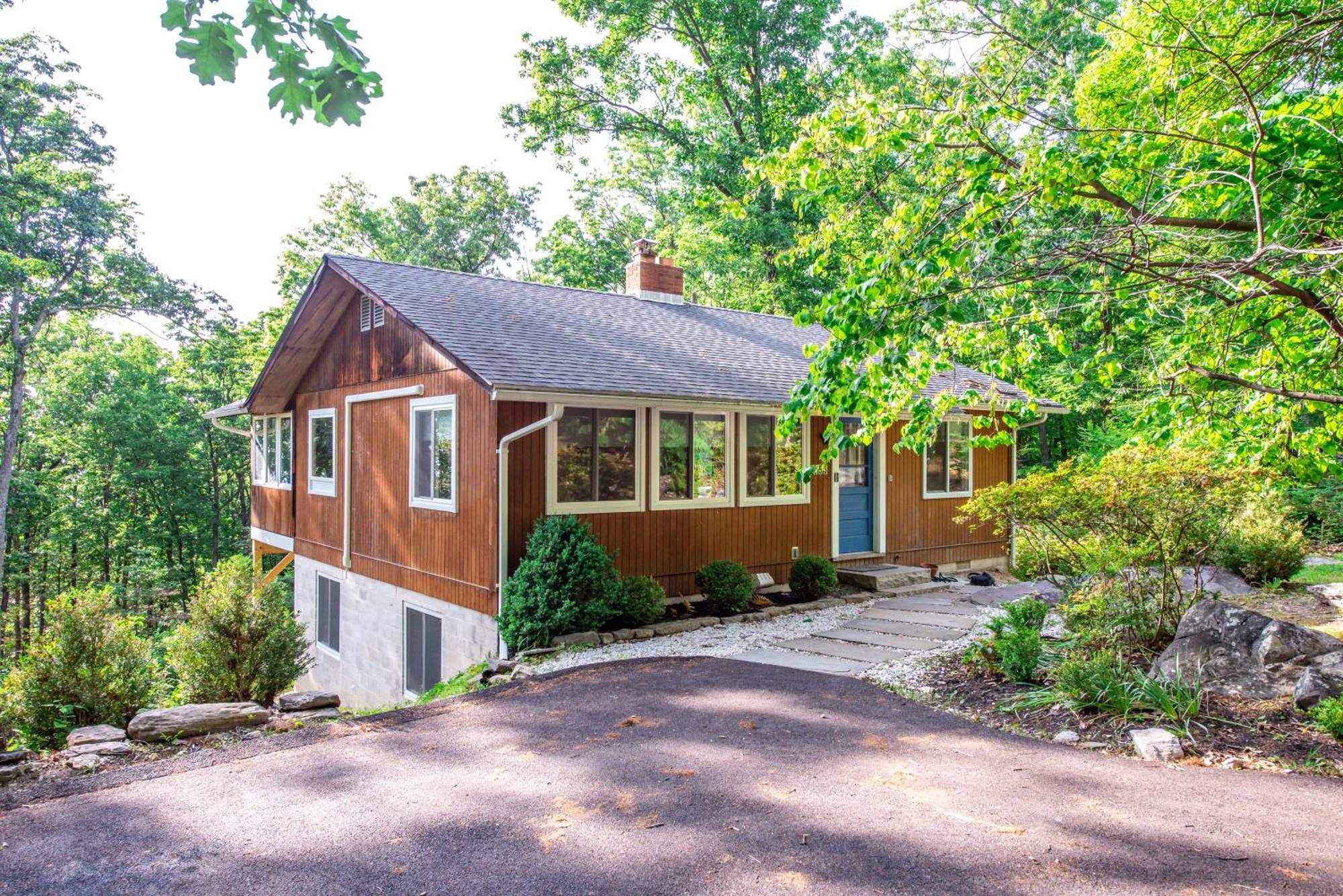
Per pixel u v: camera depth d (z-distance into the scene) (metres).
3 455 26.34
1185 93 5.80
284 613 8.32
